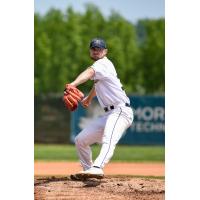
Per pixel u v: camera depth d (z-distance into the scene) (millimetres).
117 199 22688
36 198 23078
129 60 117250
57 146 57156
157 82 116000
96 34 117438
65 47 113750
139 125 57062
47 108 59094
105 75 24188
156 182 26062
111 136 24047
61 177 26812
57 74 112000
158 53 115875
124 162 40844
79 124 58281
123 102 24609
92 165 24109
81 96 24203
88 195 23141
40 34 112562
